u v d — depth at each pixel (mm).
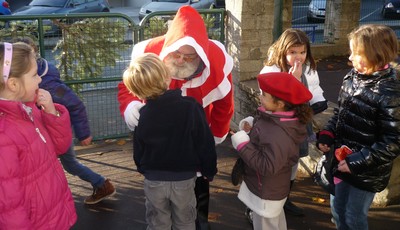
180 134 2641
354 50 2553
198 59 2949
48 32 5102
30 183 2213
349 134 2715
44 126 2438
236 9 5500
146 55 2623
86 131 3531
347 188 2861
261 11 5469
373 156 2508
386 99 2451
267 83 2604
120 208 3885
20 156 2146
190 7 2924
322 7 11438
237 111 5816
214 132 3361
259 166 2627
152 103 2631
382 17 12062
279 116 2623
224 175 4527
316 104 3361
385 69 2525
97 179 3861
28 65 2182
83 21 5211
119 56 5453
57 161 2473
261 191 2783
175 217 2916
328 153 2877
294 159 2732
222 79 3100
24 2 15086
